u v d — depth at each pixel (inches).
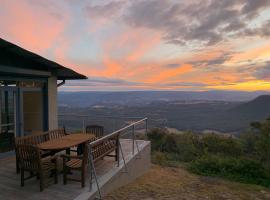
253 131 1066.7
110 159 283.1
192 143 973.2
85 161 203.0
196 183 331.3
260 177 393.1
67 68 368.8
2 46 280.5
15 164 267.7
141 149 338.0
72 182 213.8
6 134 308.5
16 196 185.9
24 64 323.6
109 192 224.2
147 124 397.4
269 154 741.9
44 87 364.8
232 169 415.5
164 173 381.4
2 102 303.7
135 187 267.3
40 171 195.0
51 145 228.5
